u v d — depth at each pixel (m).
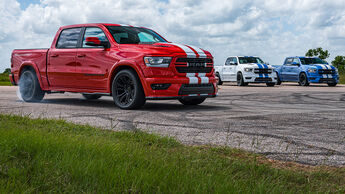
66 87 8.11
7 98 9.60
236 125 5.00
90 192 2.11
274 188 2.14
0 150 2.79
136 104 6.89
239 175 2.44
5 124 4.03
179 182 2.16
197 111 6.75
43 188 2.20
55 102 8.73
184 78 6.85
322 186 2.33
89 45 7.39
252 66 19.30
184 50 6.95
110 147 2.89
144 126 4.87
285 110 7.01
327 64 20.08
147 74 6.64
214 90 7.48
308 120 5.54
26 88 8.86
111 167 2.40
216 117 5.86
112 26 7.74
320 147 3.62
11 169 2.43
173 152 3.04
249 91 13.93
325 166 2.90
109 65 7.20
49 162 2.58
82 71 7.69
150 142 3.50
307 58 20.81
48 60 8.36
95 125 4.88
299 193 2.15
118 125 4.94
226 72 21.12
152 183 2.16
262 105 8.10
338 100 9.64
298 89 15.66
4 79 26.17
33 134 3.24
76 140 3.14
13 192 2.10
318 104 8.43
